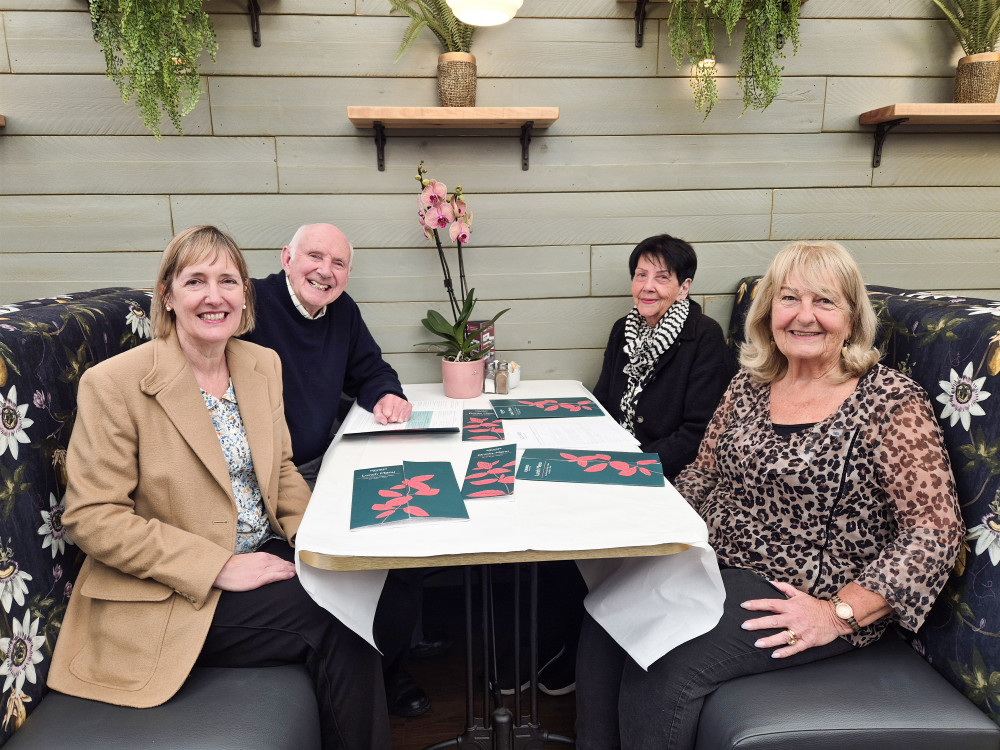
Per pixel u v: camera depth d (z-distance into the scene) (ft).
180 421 3.85
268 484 4.32
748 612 3.81
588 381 7.42
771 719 3.33
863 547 3.92
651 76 6.73
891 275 7.32
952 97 6.86
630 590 3.88
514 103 6.69
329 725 3.99
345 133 6.59
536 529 3.50
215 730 3.29
